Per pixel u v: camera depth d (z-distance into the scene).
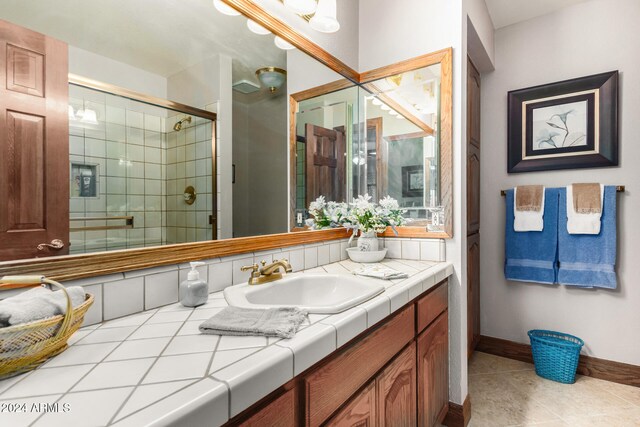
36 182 0.74
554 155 2.29
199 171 1.13
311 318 0.80
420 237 1.78
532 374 2.21
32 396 0.47
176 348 0.63
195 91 1.12
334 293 1.30
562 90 2.27
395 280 1.24
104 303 0.81
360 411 0.86
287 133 1.53
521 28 2.44
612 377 2.09
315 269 1.53
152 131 0.99
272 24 1.39
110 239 0.88
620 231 2.10
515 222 2.37
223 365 0.56
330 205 1.82
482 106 2.59
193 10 1.12
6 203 0.69
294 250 1.47
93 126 0.85
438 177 1.74
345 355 0.81
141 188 0.96
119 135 0.91
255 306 0.88
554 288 2.31
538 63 2.38
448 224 1.68
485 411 1.79
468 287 2.22
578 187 2.16
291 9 1.42
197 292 0.92
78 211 0.81
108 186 0.88
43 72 0.76
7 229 0.69
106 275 0.83
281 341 0.66
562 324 2.28
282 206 1.50
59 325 0.59
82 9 0.84
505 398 1.92
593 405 1.83
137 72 0.96
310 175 1.68
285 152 1.52
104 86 0.88
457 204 1.67
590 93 2.17
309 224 1.67
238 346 0.64
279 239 1.40
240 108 1.30
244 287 1.09
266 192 1.41
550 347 2.11
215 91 1.19
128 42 0.94
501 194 2.50
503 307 2.51
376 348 0.96
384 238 1.91
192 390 0.48
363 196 2.04
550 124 2.31
